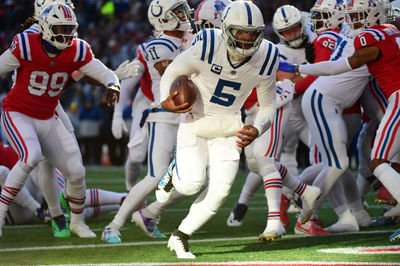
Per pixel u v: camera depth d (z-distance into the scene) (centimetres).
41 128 1803
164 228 2108
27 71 1745
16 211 2181
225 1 1920
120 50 6197
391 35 1748
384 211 2134
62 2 1906
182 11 1894
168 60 1859
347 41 1938
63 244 1773
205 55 1449
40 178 1909
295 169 2355
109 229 1827
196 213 1527
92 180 3959
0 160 2206
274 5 5553
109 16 6950
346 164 1925
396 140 1722
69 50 1755
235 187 3575
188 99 1455
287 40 2080
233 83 1485
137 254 1591
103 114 5391
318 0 2058
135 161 2288
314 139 1978
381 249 1588
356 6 1780
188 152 1522
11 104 1784
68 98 5841
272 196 1756
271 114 1549
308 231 1905
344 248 1622
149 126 1894
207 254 1580
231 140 1548
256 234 1941
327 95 1941
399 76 1736
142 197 1839
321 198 1947
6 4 7025
